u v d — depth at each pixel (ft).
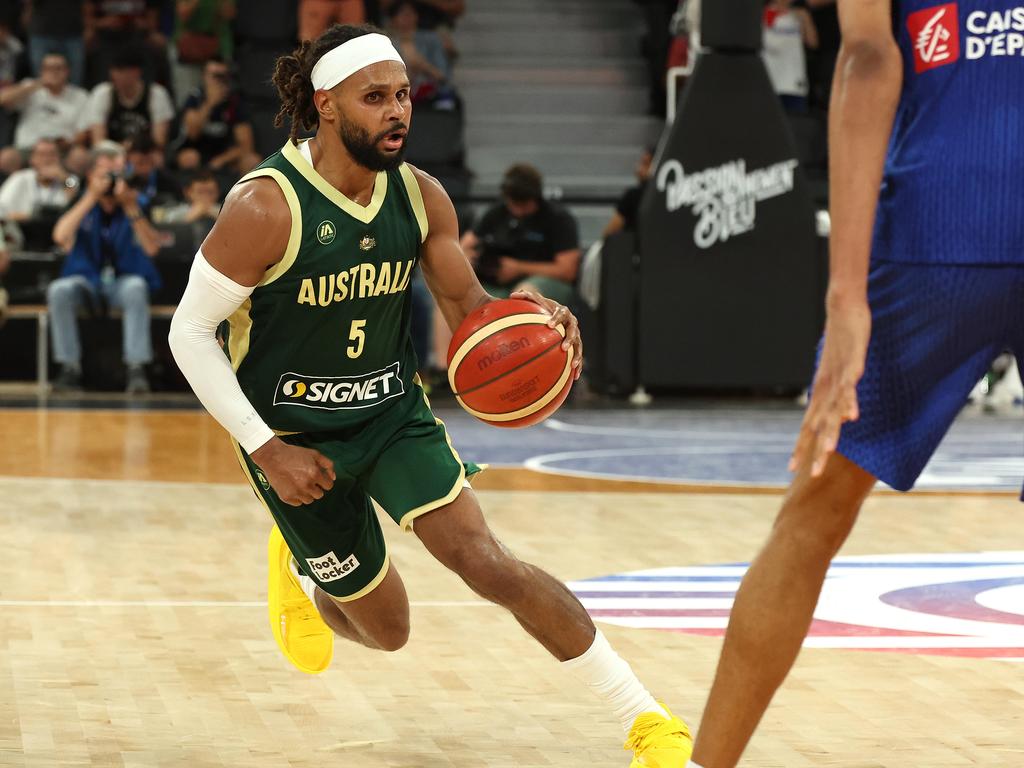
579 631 24.30
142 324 101.60
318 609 29.19
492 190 124.26
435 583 41.70
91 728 27.37
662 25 132.77
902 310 19.66
